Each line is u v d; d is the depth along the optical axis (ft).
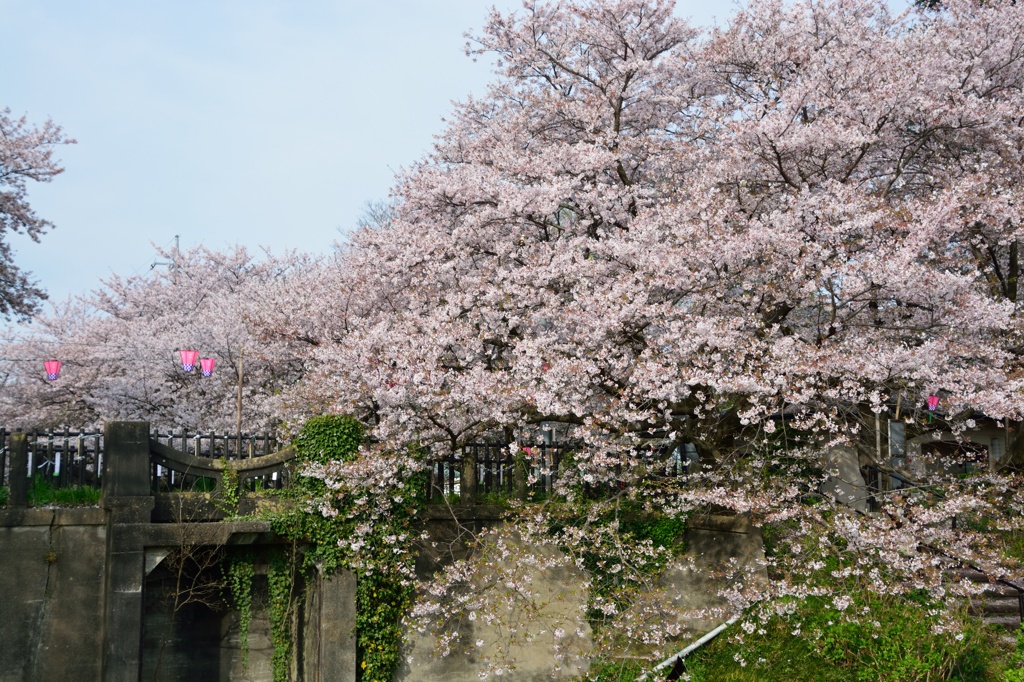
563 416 53.06
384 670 49.88
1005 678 47.21
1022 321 54.08
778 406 51.52
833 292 51.44
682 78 66.39
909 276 47.57
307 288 71.15
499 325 54.13
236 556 49.70
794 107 56.44
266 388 82.12
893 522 47.62
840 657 49.83
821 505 50.52
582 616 54.49
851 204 50.19
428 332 50.90
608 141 60.54
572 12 64.08
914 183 64.85
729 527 56.24
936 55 59.62
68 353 92.12
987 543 52.70
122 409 84.99
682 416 54.70
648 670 50.03
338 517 49.06
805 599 51.62
